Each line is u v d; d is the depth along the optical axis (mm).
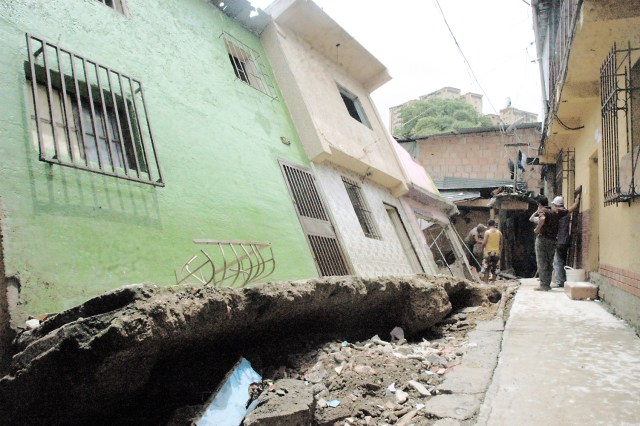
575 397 3078
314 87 10008
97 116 5246
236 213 6254
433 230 16094
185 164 5898
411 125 37125
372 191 10961
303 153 8812
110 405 2881
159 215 5113
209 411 3037
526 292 8672
